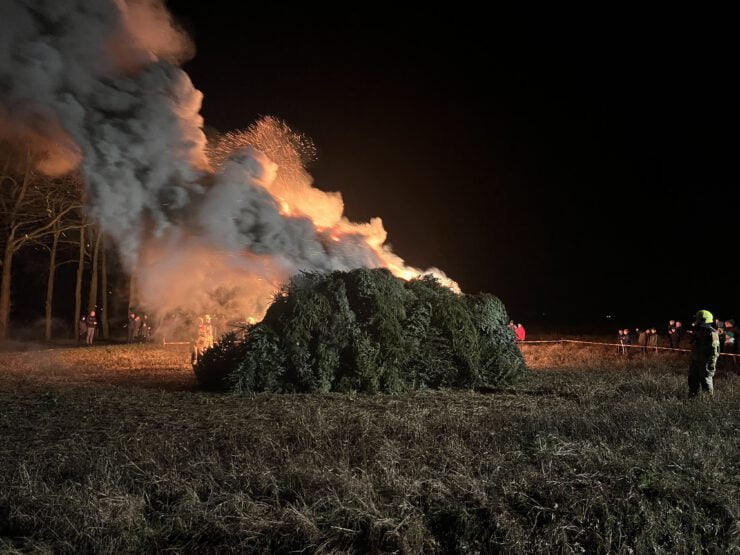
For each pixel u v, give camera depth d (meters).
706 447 8.48
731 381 15.35
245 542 6.26
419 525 6.34
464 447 8.67
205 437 9.80
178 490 7.25
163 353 26.86
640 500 6.63
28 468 7.98
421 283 16.84
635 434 9.14
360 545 6.28
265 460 8.32
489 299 16.73
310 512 6.56
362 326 15.20
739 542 6.26
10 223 37.28
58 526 6.54
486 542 6.37
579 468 7.64
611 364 20.92
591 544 6.28
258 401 13.46
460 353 15.44
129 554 6.29
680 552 6.16
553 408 11.73
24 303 57.53
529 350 27.02
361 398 13.84
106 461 8.14
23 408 12.72
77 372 19.61
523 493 6.89
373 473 7.59
